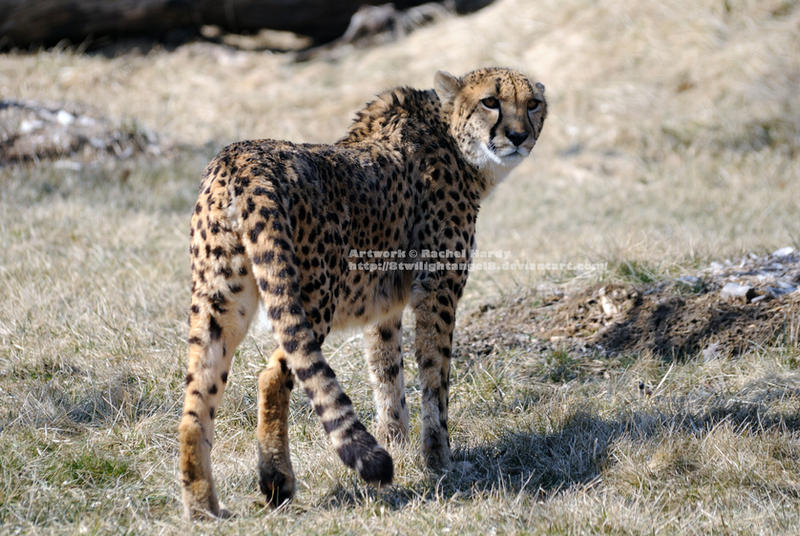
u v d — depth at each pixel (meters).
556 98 37.16
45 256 20.58
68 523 10.23
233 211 10.06
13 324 16.30
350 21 44.97
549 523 10.23
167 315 17.47
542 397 14.30
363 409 14.27
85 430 12.92
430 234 12.57
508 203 29.83
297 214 10.39
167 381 14.36
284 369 10.51
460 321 18.03
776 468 11.53
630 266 18.06
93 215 24.72
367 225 11.58
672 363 15.07
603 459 12.05
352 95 38.41
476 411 14.05
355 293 11.73
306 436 13.13
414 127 12.78
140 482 11.51
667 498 10.98
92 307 17.31
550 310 17.72
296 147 11.16
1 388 13.96
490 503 10.86
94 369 14.82
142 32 43.47
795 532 9.82
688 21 39.31
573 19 41.66
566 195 30.50
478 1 47.06
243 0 42.56
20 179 28.02
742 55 36.81
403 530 10.16
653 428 12.73
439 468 12.15
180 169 30.47
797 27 37.34
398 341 13.22
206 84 39.91
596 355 15.88
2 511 10.44
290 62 42.81
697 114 34.97
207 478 10.14
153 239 23.42
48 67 39.53
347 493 11.40
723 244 20.86
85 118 32.88
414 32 44.56
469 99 12.98
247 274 10.22
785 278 17.22
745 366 14.77
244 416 13.58
